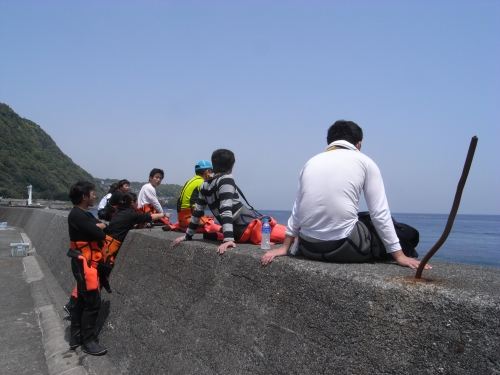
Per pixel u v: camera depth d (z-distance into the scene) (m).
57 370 3.99
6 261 9.78
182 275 3.54
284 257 2.73
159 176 7.06
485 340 1.56
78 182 4.48
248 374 2.46
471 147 1.71
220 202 3.62
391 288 1.90
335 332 2.06
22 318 5.70
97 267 4.39
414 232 2.87
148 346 3.54
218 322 2.88
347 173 2.62
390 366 1.79
